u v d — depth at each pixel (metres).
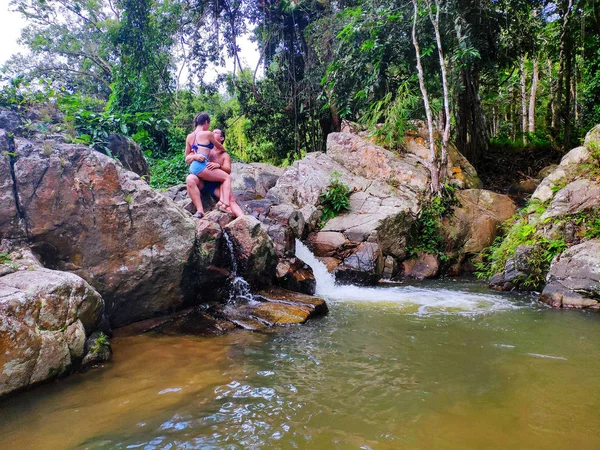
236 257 6.25
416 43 11.09
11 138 4.60
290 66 17.83
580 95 22.48
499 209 10.84
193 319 5.33
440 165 10.84
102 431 2.75
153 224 5.11
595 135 8.64
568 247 7.05
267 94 18.17
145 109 16.38
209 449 2.54
